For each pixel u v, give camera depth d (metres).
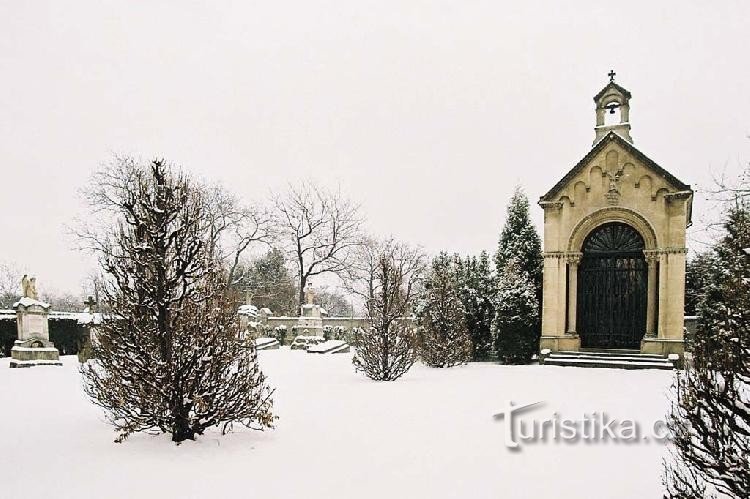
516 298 21.58
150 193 8.70
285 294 56.38
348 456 7.43
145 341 8.02
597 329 21.19
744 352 4.70
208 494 5.96
